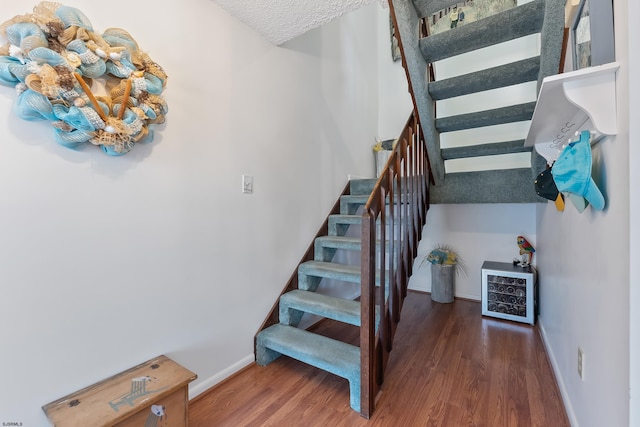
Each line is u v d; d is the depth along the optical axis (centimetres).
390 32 385
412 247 225
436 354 213
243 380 182
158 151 148
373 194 159
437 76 355
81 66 114
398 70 379
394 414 151
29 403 108
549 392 167
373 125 372
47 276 112
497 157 327
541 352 214
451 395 166
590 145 112
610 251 97
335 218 271
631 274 81
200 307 168
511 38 175
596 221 112
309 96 257
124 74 127
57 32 108
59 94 107
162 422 119
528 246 292
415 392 169
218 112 178
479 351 217
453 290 332
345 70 312
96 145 124
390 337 184
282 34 204
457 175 263
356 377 154
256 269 204
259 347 199
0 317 102
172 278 154
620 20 88
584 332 127
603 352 103
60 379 115
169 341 153
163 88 142
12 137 104
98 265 127
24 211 107
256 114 204
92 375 124
